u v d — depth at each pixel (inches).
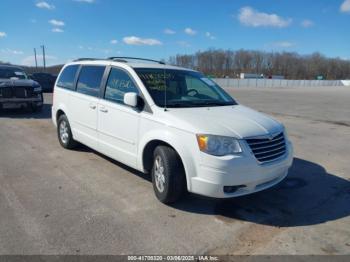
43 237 126.4
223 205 161.5
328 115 556.1
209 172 140.3
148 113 167.3
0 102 410.3
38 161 224.7
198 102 183.6
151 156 172.9
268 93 1343.5
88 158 233.5
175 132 150.8
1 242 122.0
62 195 167.6
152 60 229.8
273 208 161.2
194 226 139.9
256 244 127.6
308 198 175.5
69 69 257.1
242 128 149.5
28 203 156.8
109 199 164.2
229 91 1492.4
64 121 252.7
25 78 471.2
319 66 4911.4
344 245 128.7
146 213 150.2
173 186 152.6
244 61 4626.0
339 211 160.1
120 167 214.5
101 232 131.7
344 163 246.7
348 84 4097.0
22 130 332.2
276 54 4913.9
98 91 209.5
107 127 197.8
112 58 218.8
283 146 163.6
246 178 142.6
